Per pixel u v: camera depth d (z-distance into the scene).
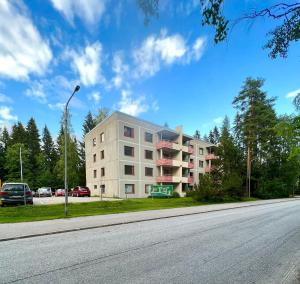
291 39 3.92
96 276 5.23
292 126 4.96
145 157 41.16
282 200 37.25
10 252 7.33
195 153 55.81
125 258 6.51
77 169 58.12
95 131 44.62
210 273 5.39
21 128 70.94
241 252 7.11
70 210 18.27
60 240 9.00
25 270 5.66
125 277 5.16
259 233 10.07
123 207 21.36
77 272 5.49
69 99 16.22
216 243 8.23
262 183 43.16
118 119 37.47
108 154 39.19
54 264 6.07
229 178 32.12
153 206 23.02
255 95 40.09
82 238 9.30
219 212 19.41
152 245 7.96
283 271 5.57
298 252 7.14
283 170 46.62
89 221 13.58
